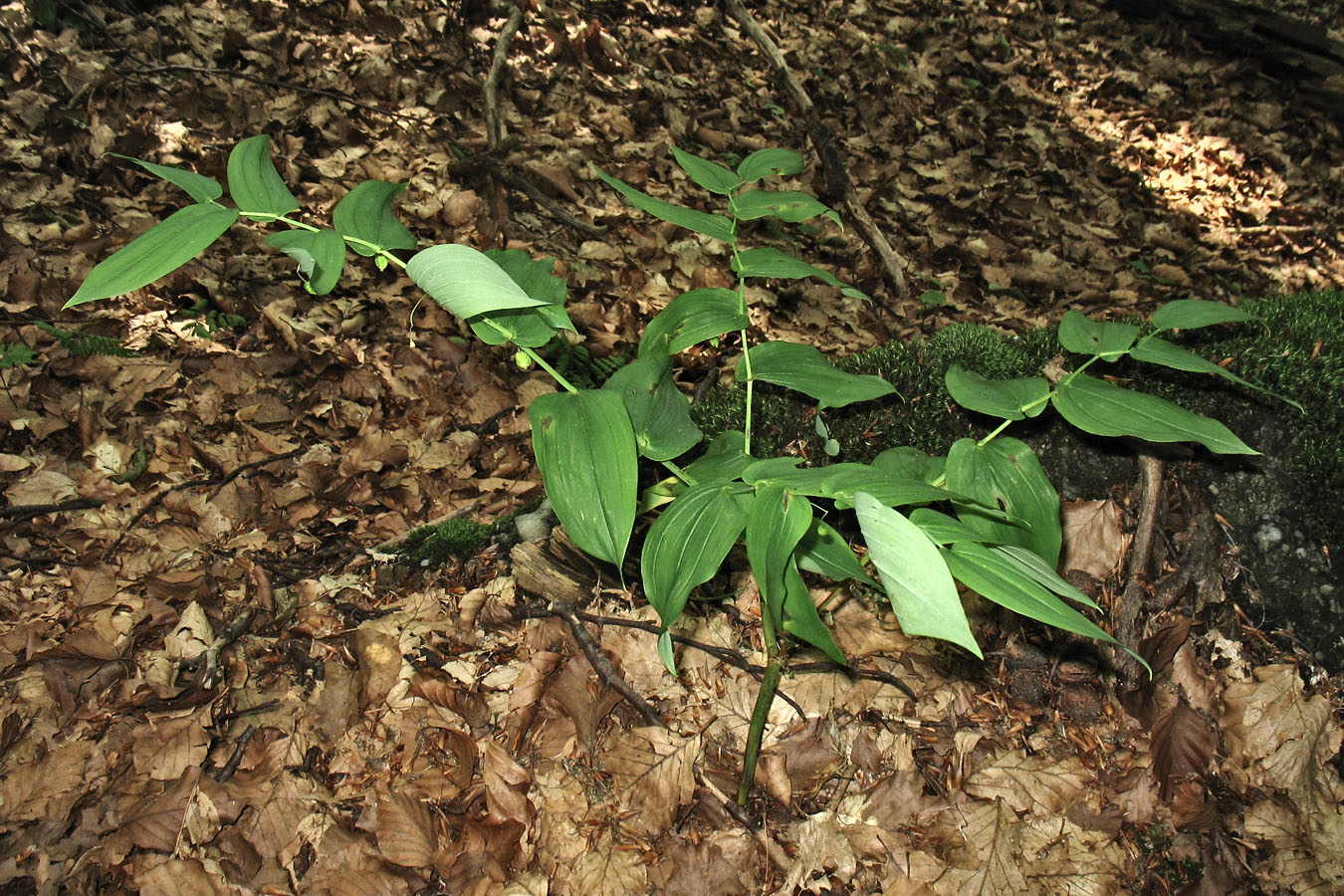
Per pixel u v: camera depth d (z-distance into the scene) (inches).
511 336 68.4
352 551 106.6
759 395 102.1
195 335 129.7
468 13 212.5
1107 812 81.8
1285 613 91.2
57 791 78.8
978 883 76.6
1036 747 86.2
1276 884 78.5
